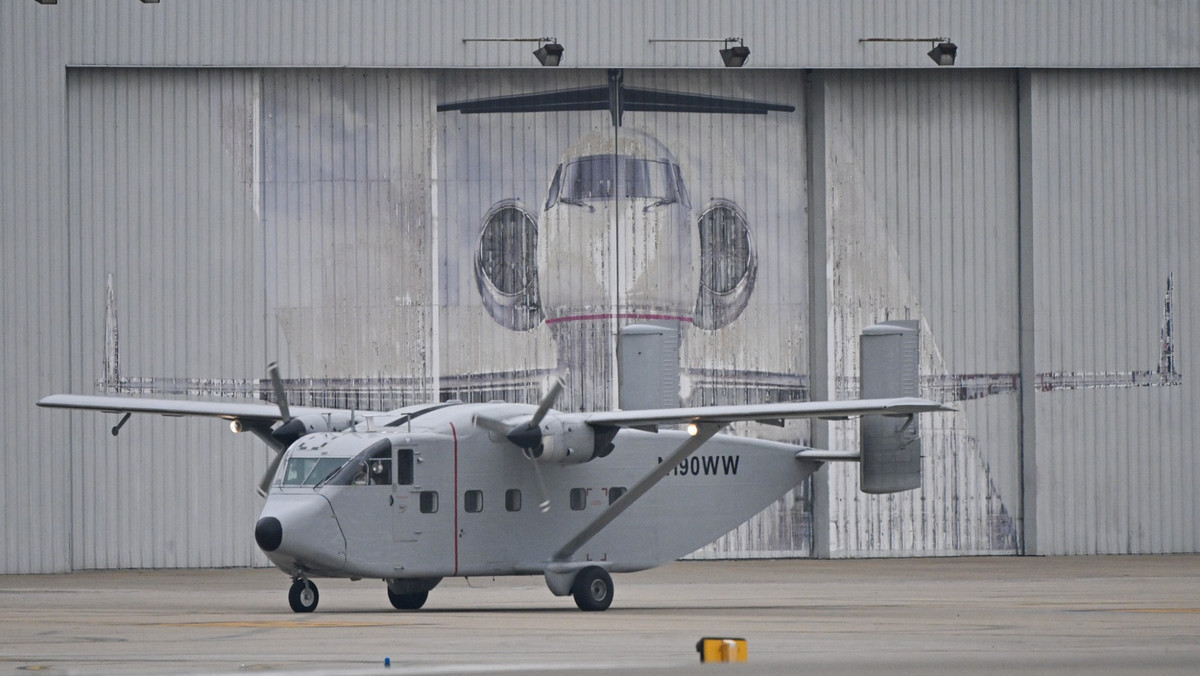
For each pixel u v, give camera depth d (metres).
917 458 99.19
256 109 145.25
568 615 86.31
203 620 81.12
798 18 148.00
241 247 145.00
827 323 151.12
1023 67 151.12
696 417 88.50
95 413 142.25
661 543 96.88
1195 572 132.12
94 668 55.97
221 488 143.62
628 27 146.38
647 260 150.50
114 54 141.50
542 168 149.62
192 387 144.00
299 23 143.38
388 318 147.00
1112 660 56.66
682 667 53.59
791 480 101.94
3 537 138.62
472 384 147.88
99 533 142.12
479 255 148.50
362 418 93.38
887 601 99.12
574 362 149.50
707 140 151.75
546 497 90.12
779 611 89.06
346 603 103.12
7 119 140.00
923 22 149.38
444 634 70.44
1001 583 119.50
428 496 88.75
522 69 148.12
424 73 147.88
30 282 140.25
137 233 143.88
